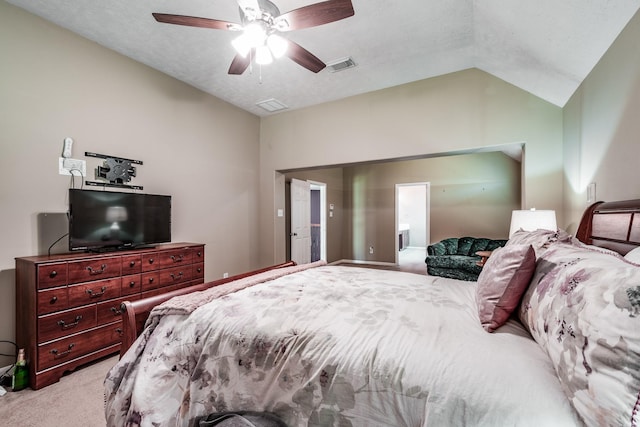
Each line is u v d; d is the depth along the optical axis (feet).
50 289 6.73
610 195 5.90
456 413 2.65
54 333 6.79
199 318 4.50
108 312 7.80
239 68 8.23
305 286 5.98
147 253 8.79
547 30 6.37
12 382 6.63
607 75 5.97
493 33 7.90
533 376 2.68
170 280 9.45
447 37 8.81
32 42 7.70
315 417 3.39
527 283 3.86
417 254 27.73
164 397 4.18
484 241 17.66
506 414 2.46
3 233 7.23
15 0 7.21
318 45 9.21
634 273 2.27
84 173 8.70
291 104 13.98
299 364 3.60
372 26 8.30
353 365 3.30
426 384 2.89
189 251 10.12
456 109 10.94
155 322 4.77
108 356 8.09
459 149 10.88
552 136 9.48
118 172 9.46
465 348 3.24
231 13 7.73
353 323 4.04
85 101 8.75
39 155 7.83
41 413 5.77
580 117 7.66
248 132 14.90
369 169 23.68
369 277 6.95
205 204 12.57
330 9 5.85
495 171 19.42
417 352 3.24
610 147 5.89
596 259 3.09
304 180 19.42
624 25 5.21
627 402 1.86
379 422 3.05
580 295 2.63
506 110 10.13
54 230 8.07
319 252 24.39
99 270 7.63
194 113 12.11
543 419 2.33
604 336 2.13
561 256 3.71
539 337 3.14
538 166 9.65
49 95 8.02
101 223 8.32
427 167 21.48
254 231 15.21
